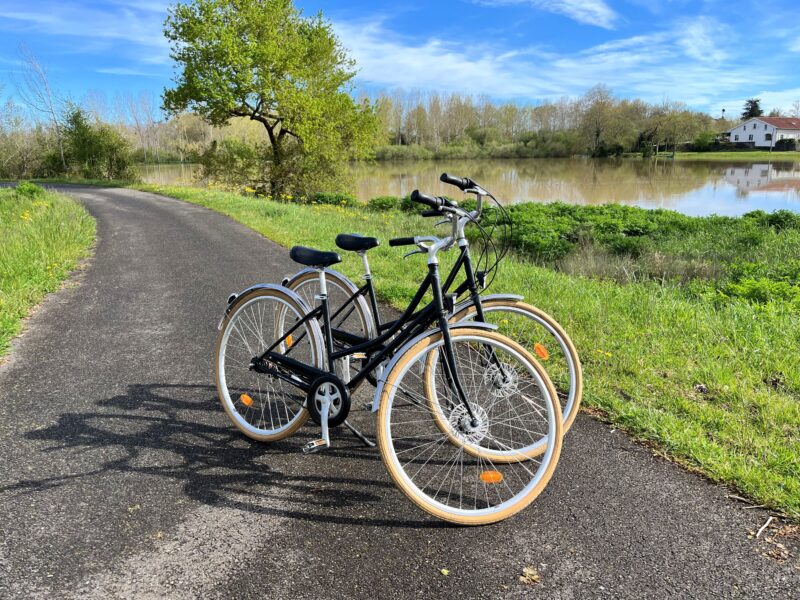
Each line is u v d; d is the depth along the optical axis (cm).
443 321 251
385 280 649
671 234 1348
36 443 310
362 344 283
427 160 8544
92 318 548
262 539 232
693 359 400
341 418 279
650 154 8081
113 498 260
